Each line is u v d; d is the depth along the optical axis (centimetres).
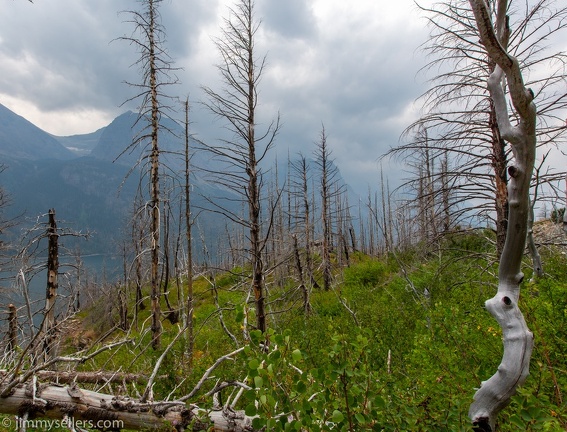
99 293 2822
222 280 2530
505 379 218
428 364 289
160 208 1310
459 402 232
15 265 760
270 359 213
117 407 400
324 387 231
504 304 228
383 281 1730
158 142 1266
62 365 680
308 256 1508
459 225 851
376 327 732
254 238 813
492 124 764
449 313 329
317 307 1474
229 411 381
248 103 821
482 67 764
